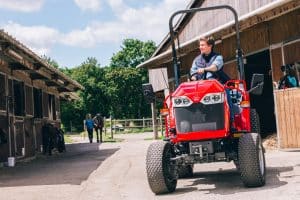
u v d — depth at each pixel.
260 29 13.45
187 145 6.87
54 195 7.41
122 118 80.31
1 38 10.84
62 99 27.70
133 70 80.38
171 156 6.83
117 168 10.74
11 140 14.57
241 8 17.12
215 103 6.48
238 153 6.49
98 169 10.82
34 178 9.88
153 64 19.52
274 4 10.93
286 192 5.94
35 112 18.88
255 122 7.84
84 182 8.72
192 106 6.56
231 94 7.22
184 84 6.75
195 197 6.18
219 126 6.45
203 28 19.70
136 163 11.47
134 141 25.09
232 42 15.06
